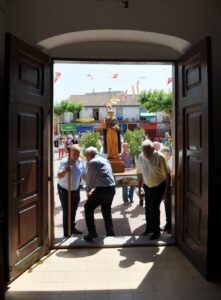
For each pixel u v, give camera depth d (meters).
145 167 4.67
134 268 3.84
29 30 4.00
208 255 3.45
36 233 3.96
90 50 4.38
